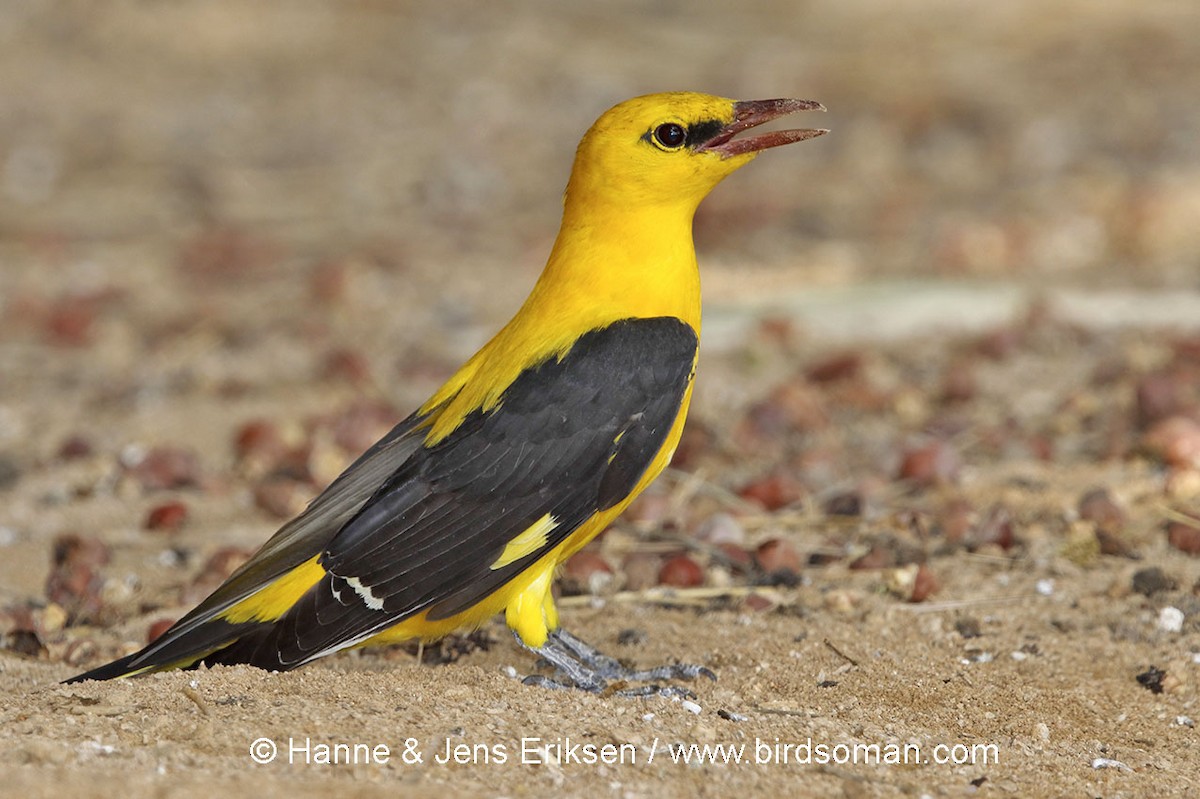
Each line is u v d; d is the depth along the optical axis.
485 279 24.67
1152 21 40.09
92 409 18.66
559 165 32.06
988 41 39.00
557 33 40.34
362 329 22.14
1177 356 17.58
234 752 7.91
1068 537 12.55
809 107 10.32
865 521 13.39
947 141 32.03
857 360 17.73
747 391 17.91
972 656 10.50
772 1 43.06
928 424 16.12
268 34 40.88
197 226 28.50
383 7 42.84
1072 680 10.12
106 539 13.82
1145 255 23.89
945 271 23.83
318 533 9.60
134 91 37.25
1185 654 10.40
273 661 9.26
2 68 38.09
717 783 7.92
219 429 17.53
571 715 8.76
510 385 9.85
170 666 9.38
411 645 10.88
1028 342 19.14
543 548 9.71
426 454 9.74
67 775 7.37
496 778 7.76
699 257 25.48
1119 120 32.38
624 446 9.79
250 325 22.42
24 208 29.27
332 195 30.38
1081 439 15.45
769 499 13.86
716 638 10.91
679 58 38.25
